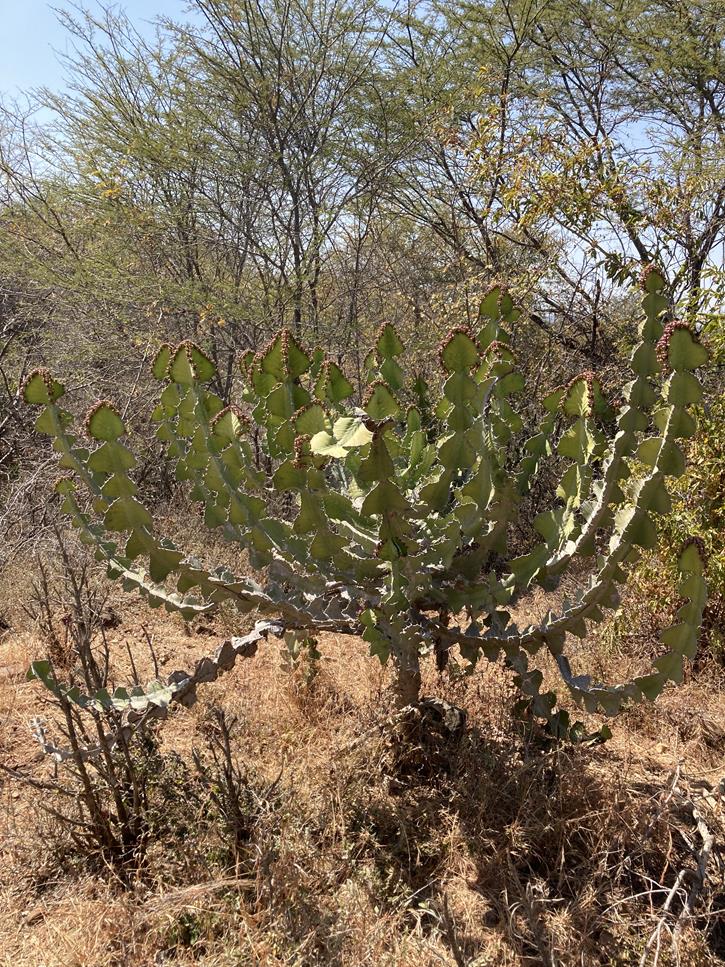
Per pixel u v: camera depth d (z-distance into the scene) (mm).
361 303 8875
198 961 2094
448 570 2738
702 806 2678
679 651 2129
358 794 2711
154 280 7117
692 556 2020
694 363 1908
